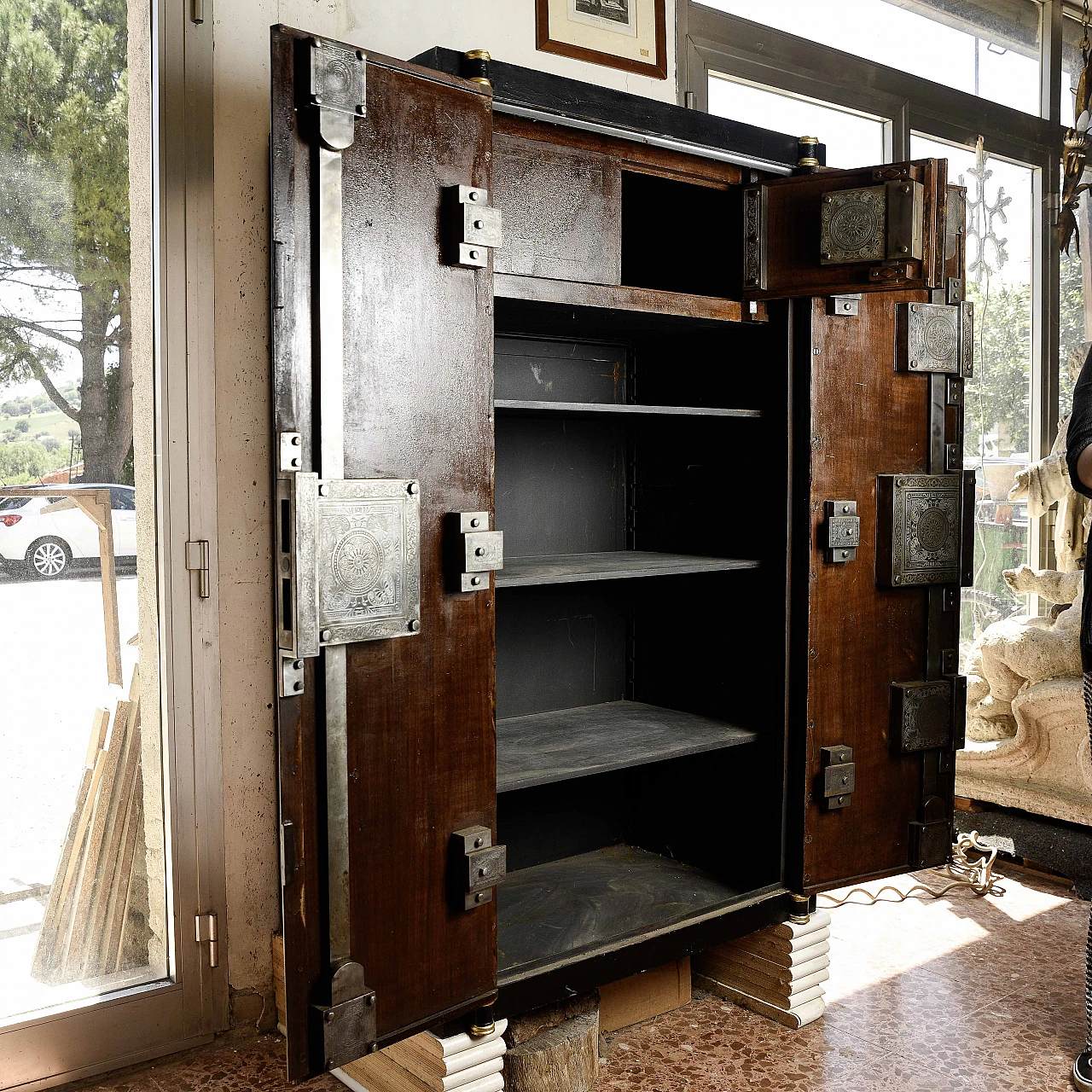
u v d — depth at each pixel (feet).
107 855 7.26
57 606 7.02
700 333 8.45
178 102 7.13
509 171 6.72
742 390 8.16
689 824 8.77
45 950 7.04
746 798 8.23
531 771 6.97
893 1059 7.41
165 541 7.23
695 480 8.64
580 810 9.07
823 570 7.77
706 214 8.14
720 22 9.86
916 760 8.36
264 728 7.77
